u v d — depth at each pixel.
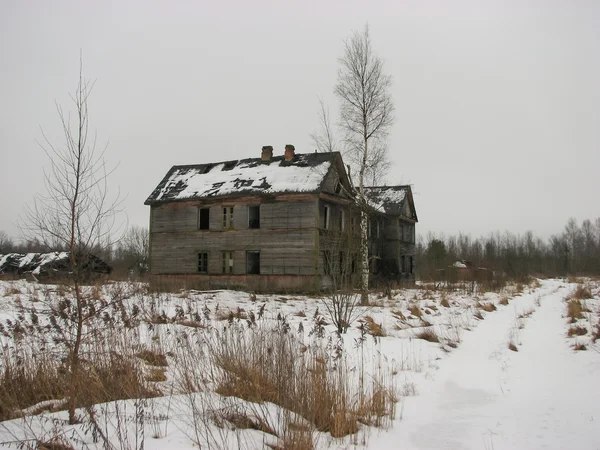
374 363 10.78
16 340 8.02
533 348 12.93
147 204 34.22
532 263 78.88
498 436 6.60
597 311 18.98
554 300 26.86
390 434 6.69
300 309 20.27
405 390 8.95
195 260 32.81
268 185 31.33
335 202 32.69
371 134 26.83
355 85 26.92
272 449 5.62
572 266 78.06
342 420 6.62
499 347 13.15
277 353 8.02
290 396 6.96
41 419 5.73
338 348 8.85
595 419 7.19
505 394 8.73
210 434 5.62
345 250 20.27
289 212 30.53
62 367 7.17
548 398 8.38
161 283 29.45
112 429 5.63
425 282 47.50
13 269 35.12
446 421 7.27
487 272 41.50
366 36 27.05
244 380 7.51
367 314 18.69
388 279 37.19
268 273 30.62
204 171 35.75
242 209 31.83
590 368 10.29
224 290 30.22
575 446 6.18
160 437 5.58
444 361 11.53
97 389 6.72
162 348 9.86
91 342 7.59
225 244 32.03
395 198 42.44
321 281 29.75
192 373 8.00
